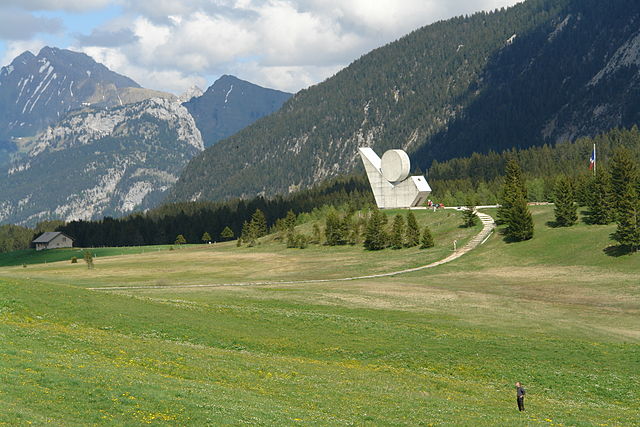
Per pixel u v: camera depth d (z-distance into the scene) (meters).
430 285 105.81
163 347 49.06
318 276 127.44
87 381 33.31
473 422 35.97
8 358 35.59
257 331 61.47
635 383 49.50
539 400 44.47
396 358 54.75
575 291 96.75
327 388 41.69
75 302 61.22
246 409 32.69
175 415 29.91
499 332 67.25
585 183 166.75
